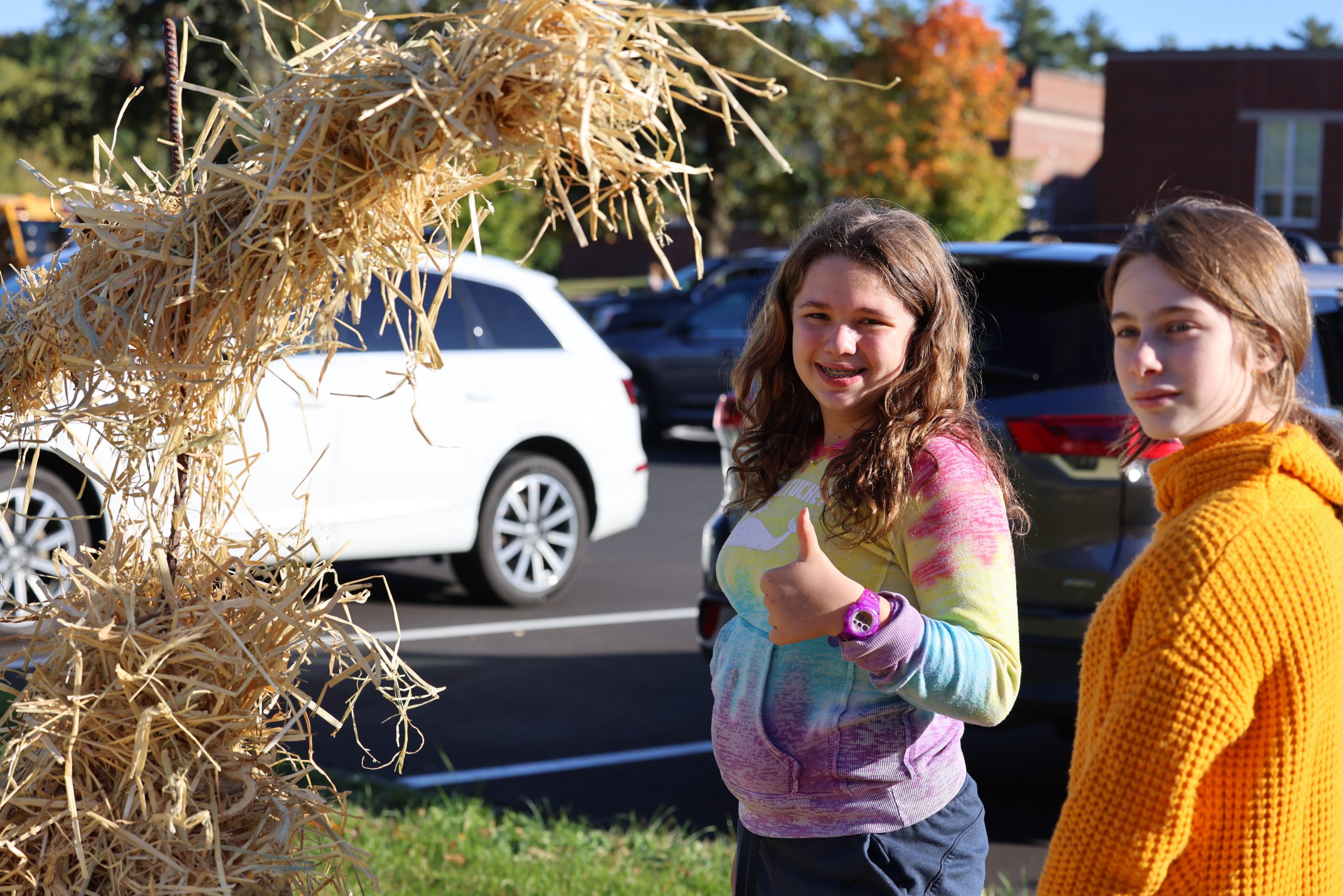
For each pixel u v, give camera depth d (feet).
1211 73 94.73
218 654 5.87
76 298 6.05
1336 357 14.23
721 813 12.53
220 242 5.77
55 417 5.97
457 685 16.51
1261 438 4.54
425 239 5.84
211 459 6.16
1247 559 4.28
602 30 5.28
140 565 6.19
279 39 50.14
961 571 5.59
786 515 6.26
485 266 20.66
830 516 5.95
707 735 14.89
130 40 58.90
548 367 20.86
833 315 5.99
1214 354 4.57
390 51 5.48
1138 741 4.29
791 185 82.53
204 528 6.27
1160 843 4.26
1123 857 4.30
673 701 16.17
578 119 5.22
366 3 5.74
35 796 5.80
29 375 6.45
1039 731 15.42
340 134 5.43
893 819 5.84
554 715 15.44
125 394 5.97
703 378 41.04
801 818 5.92
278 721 6.24
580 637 19.13
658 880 10.34
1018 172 92.43
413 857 10.56
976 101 87.04
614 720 15.33
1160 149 96.32
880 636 5.27
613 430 21.67
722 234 81.87
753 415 6.79
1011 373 12.41
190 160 5.87
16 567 16.31
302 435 17.58
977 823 6.21
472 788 12.89
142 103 58.85
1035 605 12.01
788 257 6.29
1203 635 4.24
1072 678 11.89
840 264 5.97
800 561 5.43
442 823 11.42
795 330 6.20
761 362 6.71
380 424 18.43
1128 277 4.75
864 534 5.77
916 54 84.64
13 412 6.51
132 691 5.79
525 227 81.76
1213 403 4.62
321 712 6.09
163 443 6.18
